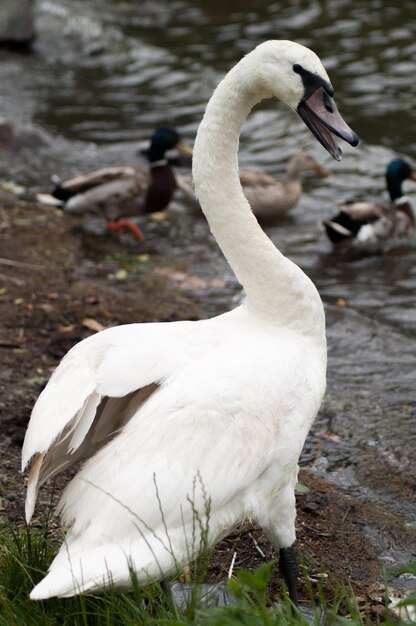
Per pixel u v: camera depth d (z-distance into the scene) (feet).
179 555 15.99
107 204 43.80
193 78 63.10
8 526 20.83
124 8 78.33
